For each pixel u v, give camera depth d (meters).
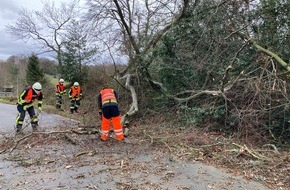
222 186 5.19
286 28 9.55
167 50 12.16
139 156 6.98
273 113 8.54
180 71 11.94
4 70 41.03
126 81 13.80
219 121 9.73
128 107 13.52
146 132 9.48
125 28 12.97
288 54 9.19
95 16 13.74
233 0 10.62
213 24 11.18
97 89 19.19
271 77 8.23
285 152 7.35
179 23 12.02
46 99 21.44
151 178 5.56
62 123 11.73
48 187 5.06
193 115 10.04
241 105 9.02
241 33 10.17
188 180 5.47
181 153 7.12
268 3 9.88
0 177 5.54
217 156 6.84
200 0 11.73
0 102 21.91
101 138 8.34
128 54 13.88
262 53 9.05
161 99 12.46
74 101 15.62
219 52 10.78
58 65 24.58
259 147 7.86
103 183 5.27
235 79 9.05
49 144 7.96
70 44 22.44
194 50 11.42
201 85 11.27
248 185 5.23
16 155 6.98
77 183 5.26
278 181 5.39
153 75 13.44
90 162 6.46
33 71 29.30
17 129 9.05
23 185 5.15
